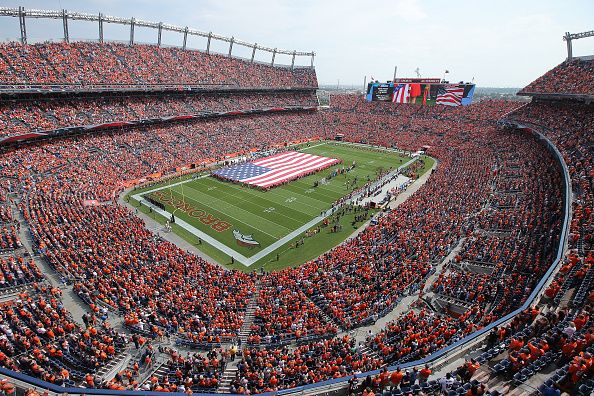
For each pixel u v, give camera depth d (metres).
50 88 63.75
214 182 65.19
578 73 69.75
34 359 19.75
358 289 29.92
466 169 65.25
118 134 72.00
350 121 116.44
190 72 94.19
